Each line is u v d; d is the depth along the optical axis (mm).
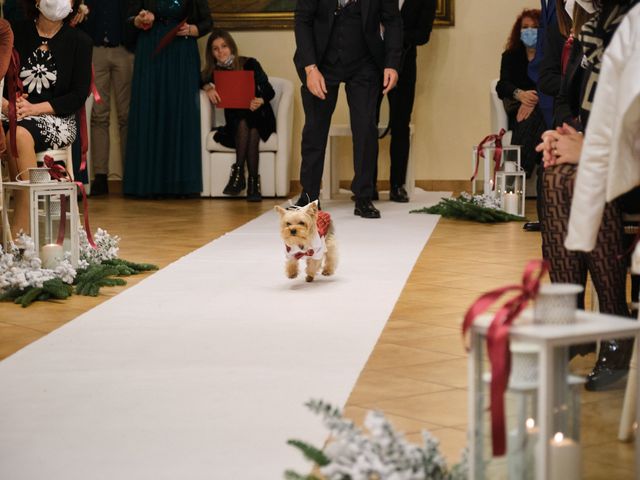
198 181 10945
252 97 10602
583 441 2686
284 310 4781
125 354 3934
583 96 3475
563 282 3309
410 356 3902
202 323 4496
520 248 6961
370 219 8719
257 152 10648
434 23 11492
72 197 5379
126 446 2855
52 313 4758
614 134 2580
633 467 2549
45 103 6184
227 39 10812
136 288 5387
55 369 3709
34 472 2658
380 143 11750
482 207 8664
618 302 3225
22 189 5301
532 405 2031
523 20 9969
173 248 6938
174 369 3701
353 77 8727
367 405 3248
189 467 2674
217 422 3061
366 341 4137
